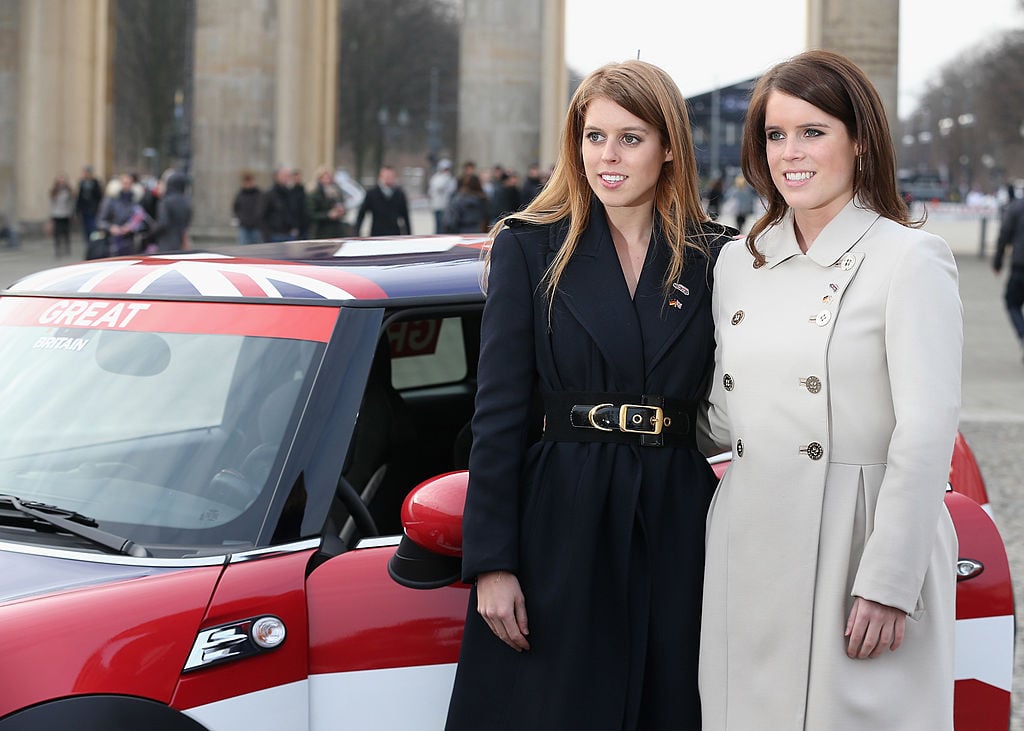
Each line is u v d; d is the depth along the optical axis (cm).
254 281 321
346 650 267
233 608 256
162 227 1808
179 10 5797
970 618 330
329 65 3934
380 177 1962
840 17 2828
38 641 237
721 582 267
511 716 264
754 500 263
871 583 247
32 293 345
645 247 283
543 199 286
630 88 271
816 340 259
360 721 268
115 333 319
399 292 312
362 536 291
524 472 271
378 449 380
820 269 264
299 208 2094
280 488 278
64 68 3409
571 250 273
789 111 263
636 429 269
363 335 300
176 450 289
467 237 399
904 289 255
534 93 2902
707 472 278
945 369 252
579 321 270
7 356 325
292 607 263
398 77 7150
